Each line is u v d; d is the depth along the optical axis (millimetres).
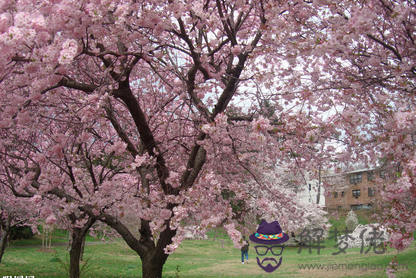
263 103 4941
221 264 12578
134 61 4516
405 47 5098
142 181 5379
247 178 6754
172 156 6613
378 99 4406
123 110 7160
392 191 3229
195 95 5102
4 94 3678
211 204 4496
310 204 17391
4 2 2539
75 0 2924
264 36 4160
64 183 7191
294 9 4816
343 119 3715
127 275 9742
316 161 6309
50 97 4070
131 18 3979
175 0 3811
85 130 4594
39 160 4113
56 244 20672
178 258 14766
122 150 4141
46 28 2723
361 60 5180
